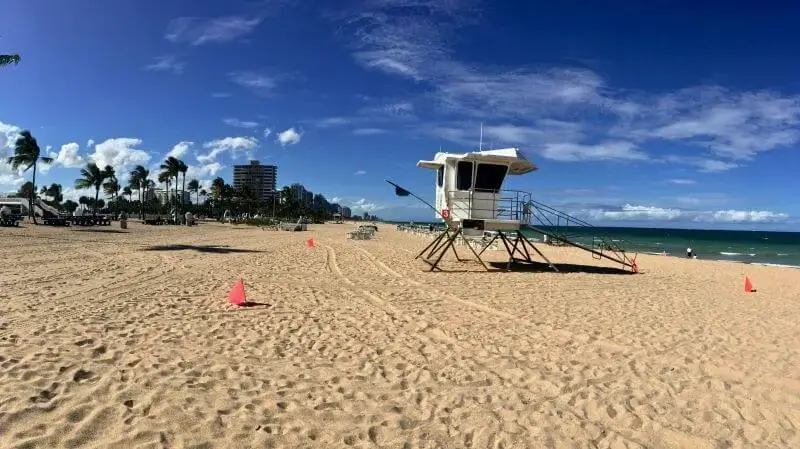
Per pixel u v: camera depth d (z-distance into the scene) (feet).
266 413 16.43
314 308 34.71
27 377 18.11
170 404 16.56
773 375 22.58
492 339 27.55
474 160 61.72
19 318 27.20
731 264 98.58
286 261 65.92
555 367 22.80
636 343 27.63
